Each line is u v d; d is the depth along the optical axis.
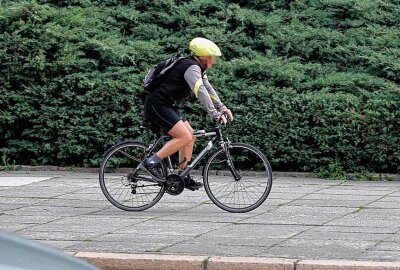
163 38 21.77
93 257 11.48
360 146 19.27
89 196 16.47
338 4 22.81
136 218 14.20
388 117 19.09
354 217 14.35
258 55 21.06
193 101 19.62
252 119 19.47
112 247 12.03
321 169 19.36
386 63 20.92
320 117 19.27
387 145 19.14
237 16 22.19
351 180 19.08
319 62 21.64
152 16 22.58
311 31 21.91
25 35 20.31
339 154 19.34
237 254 11.58
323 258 11.38
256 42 21.89
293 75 20.19
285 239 12.55
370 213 14.75
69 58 20.12
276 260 11.20
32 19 20.47
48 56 20.34
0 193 16.75
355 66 21.53
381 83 20.19
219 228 13.35
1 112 20.09
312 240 12.50
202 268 11.20
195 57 14.53
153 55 20.95
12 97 20.05
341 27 22.69
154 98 14.37
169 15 22.55
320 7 23.27
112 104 19.89
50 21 21.02
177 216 14.39
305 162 19.47
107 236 12.77
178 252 11.71
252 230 13.20
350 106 19.36
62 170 20.09
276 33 21.88
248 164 18.70
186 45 21.52
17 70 20.09
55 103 20.00
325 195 16.75
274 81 20.25
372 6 23.11
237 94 19.62
